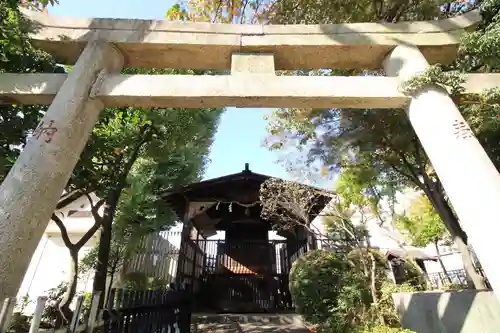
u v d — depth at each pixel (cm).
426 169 644
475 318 323
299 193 802
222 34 369
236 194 1052
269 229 1198
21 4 366
